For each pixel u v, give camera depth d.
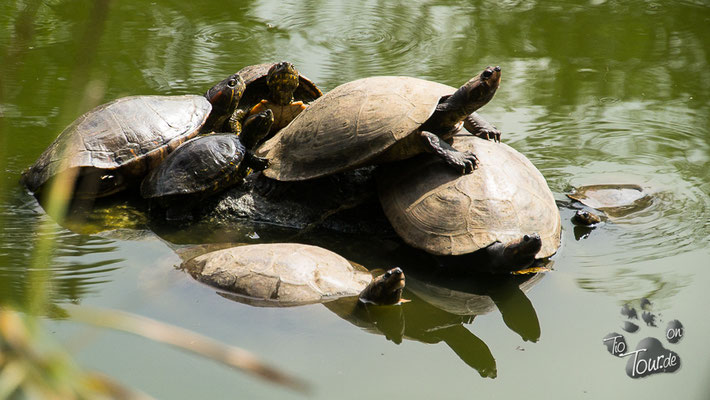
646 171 21.95
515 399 12.27
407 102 18.67
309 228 19.39
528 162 19.70
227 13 36.12
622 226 19.00
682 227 18.81
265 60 30.12
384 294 14.98
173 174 19.42
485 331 14.64
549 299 15.82
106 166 19.88
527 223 17.27
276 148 20.36
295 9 37.12
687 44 33.16
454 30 34.59
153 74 28.28
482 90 17.94
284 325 14.28
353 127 18.58
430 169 18.47
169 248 18.05
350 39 32.97
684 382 12.73
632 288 16.11
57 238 18.16
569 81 29.11
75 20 33.78
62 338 13.34
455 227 17.06
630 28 35.25
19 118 24.20
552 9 37.94
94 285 15.84
